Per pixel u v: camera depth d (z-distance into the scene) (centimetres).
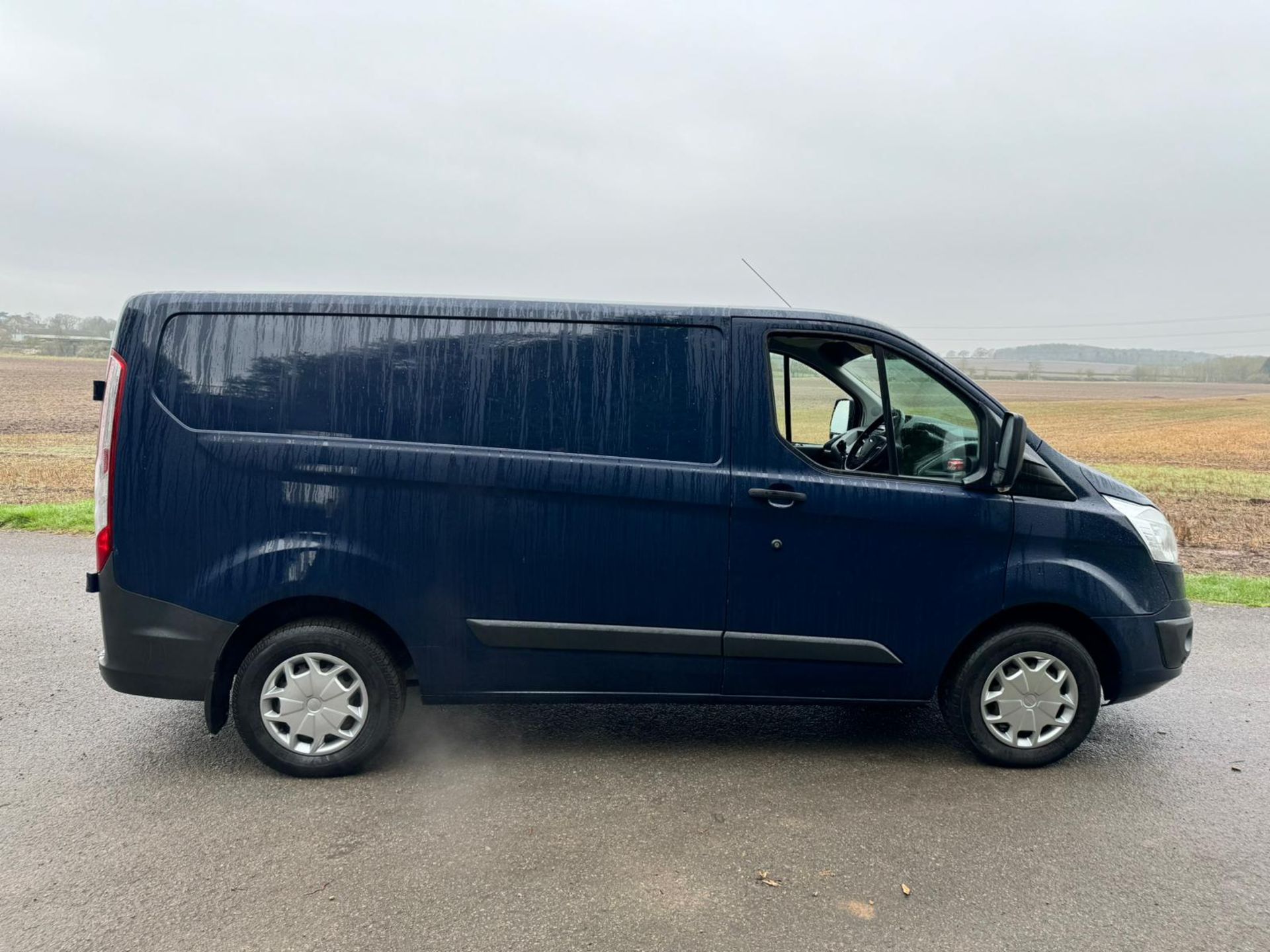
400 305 395
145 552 384
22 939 274
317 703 395
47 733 446
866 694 417
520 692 407
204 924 284
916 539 406
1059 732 418
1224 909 303
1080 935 286
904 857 334
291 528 388
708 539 400
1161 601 421
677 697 413
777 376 423
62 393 4309
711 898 304
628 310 402
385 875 315
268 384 389
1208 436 3978
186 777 397
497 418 395
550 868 322
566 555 396
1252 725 484
